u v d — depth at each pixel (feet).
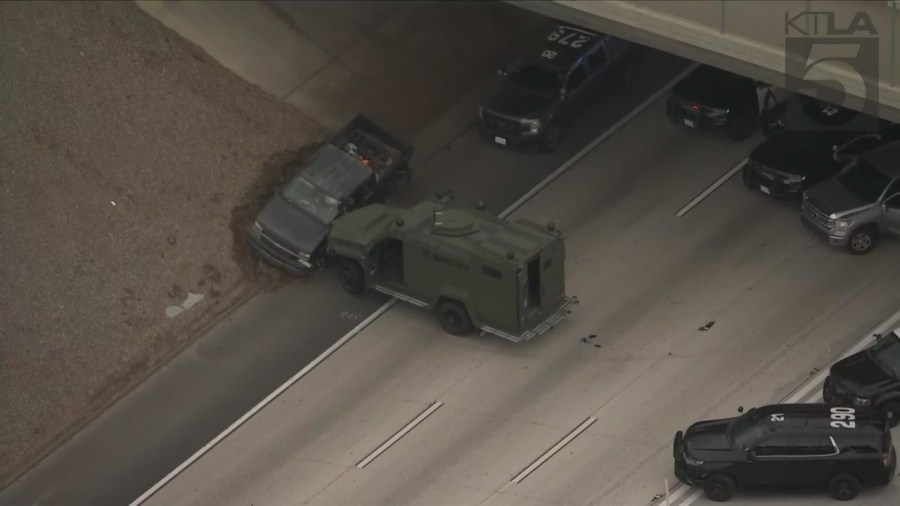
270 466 517.14
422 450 514.68
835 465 468.75
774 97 617.62
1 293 558.97
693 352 538.06
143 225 588.91
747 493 483.92
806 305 549.54
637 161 623.77
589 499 489.67
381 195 605.73
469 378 539.29
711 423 485.97
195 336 568.00
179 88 632.38
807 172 580.30
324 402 538.06
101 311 564.30
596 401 524.11
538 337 551.59
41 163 590.96
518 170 629.10
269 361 556.10
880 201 558.15
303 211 584.40
